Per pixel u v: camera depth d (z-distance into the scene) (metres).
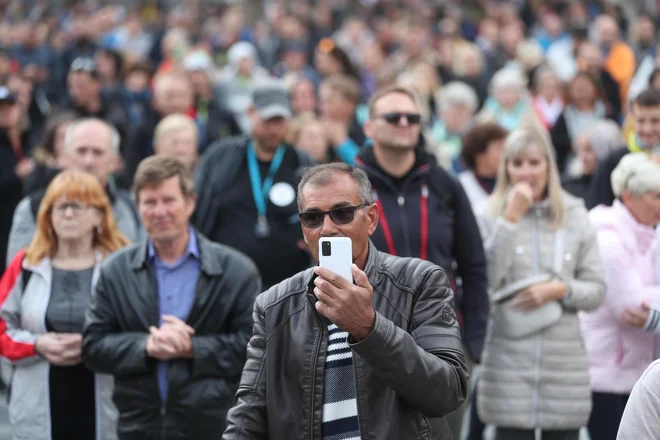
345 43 71.44
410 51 61.25
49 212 22.70
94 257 22.98
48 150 32.03
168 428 20.61
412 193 23.94
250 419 15.09
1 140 36.97
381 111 23.62
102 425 22.06
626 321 24.23
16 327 22.53
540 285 23.80
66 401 22.12
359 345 13.84
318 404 14.76
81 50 64.56
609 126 32.03
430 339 14.73
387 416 14.56
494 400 24.09
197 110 45.50
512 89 46.41
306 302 15.17
